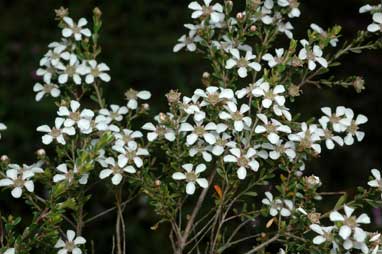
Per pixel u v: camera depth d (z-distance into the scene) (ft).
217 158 1.82
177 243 1.81
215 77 1.92
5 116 2.46
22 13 2.64
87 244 2.38
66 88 1.90
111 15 2.59
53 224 1.69
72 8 2.59
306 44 1.83
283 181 1.77
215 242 1.77
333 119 1.79
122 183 1.80
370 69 2.76
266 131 1.74
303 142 1.74
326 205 2.44
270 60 1.82
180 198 1.78
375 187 1.75
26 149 2.44
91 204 2.40
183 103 1.76
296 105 2.55
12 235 1.68
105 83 2.49
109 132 1.72
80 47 2.00
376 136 2.68
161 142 1.79
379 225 2.34
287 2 1.88
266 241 1.78
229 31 1.87
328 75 2.70
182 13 2.62
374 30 1.85
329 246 1.71
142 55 2.52
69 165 1.77
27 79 2.52
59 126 1.77
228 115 1.74
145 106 1.88
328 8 2.78
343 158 2.59
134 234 2.38
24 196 1.78
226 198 1.78
